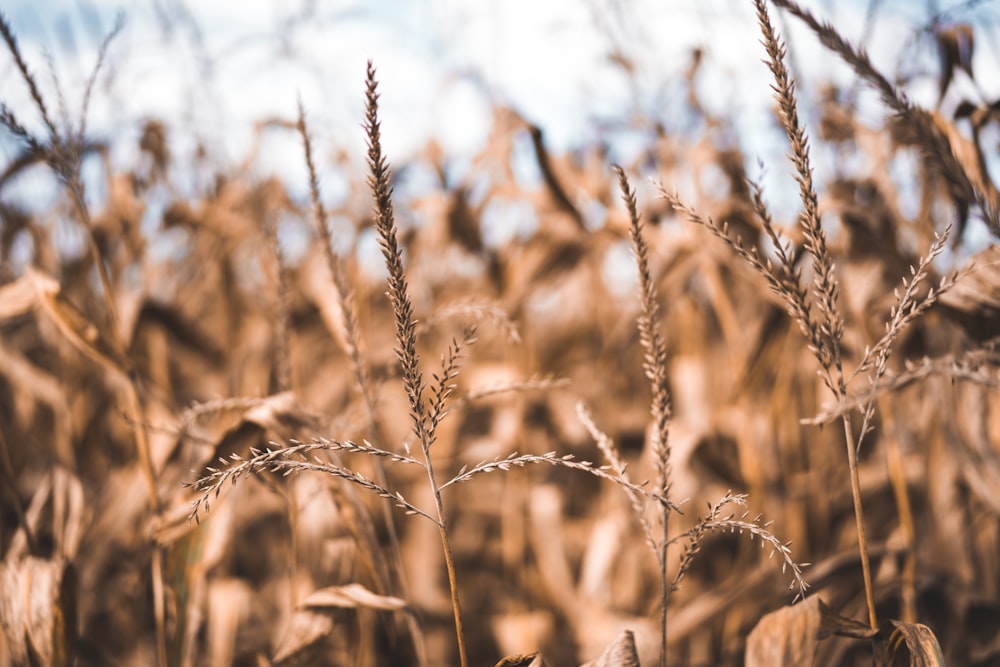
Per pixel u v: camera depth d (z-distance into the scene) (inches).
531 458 52.6
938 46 72.4
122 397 112.7
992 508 81.0
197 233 145.9
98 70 68.2
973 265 52.6
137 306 103.0
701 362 108.3
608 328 138.1
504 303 117.1
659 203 112.2
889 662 55.5
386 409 120.2
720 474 96.7
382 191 51.6
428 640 111.1
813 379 109.9
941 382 83.4
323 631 64.6
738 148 100.7
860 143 91.4
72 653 66.4
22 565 66.7
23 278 73.2
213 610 79.9
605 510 110.3
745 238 96.6
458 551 121.6
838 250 85.2
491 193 127.1
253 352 125.0
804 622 54.9
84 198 68.9
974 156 66.7
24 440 109.0
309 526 77.5
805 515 100.1
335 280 65.5
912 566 77.5
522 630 100.0
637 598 101.3
